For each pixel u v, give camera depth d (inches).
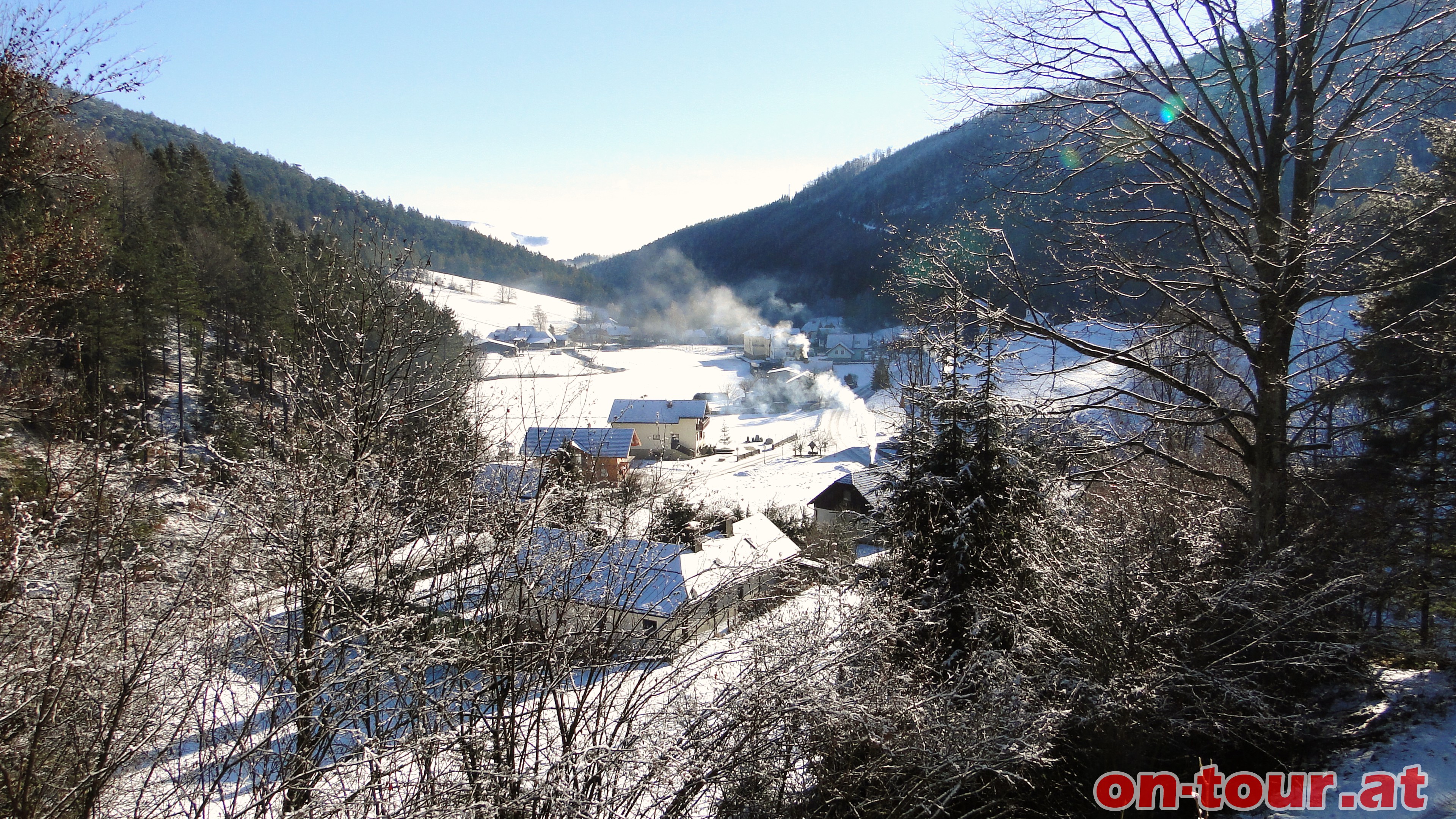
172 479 221.5
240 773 165.6
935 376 412.8
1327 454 429.4
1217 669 306.3
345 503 211.2
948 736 233.9
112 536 185.0
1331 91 343.6
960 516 321.7
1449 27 309.0
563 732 205.3
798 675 208.2
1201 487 504.1
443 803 166.7
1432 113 343.9
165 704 163.6
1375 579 341.7
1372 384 346.0
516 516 220.8
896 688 241.0
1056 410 373.7
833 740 229.6
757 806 215.8
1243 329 366.0
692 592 228.1
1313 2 329.7
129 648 164.7
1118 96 361.1
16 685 159.3
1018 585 324.2
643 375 3939.5
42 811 150.9
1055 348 390.9
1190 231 392.8
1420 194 350.3
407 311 290.7
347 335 281.1
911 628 260.8
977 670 289.4
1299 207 351.3
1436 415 373.7
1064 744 291.9
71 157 506.9
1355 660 347.3
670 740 203.6
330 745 170.4
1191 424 368.8
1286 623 300.4
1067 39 354.3
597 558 224.8
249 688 184.9
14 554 173.5
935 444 351.3
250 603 197.2
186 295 1364.4
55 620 167.9
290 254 290.4
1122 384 520.4
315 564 194.9
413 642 183.8
